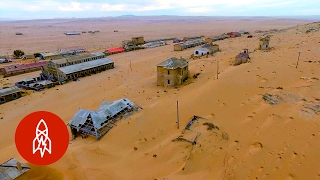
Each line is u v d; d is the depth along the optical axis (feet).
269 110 94.84
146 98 140.77
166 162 75.15
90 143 94.22
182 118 102.78
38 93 176.04
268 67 146.20
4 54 357.61
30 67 250.57
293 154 69.51
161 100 131.03
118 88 169.58
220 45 339.77
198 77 168.55
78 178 72.38
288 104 96.22
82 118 103.24
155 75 199.21
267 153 71.77
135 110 117.50
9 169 67.41
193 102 116.26
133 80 191.21
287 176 62.28
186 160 73.00
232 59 208.03
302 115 86.69
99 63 239.50
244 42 343.87
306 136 75.87
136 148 85.97
